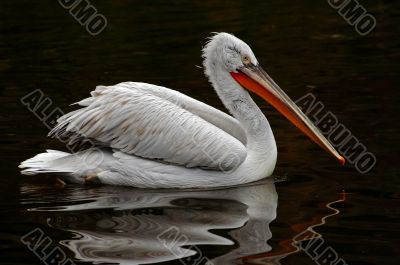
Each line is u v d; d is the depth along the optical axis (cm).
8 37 2495
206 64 1312
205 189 1223
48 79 1947
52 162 1241
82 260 901
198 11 2902
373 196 1118
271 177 1259
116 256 913
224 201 1143
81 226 1023
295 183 1212
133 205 1123
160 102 1252
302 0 3094
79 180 1243
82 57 2214
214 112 1310
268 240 962
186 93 1797
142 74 1988
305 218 1042
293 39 2386
